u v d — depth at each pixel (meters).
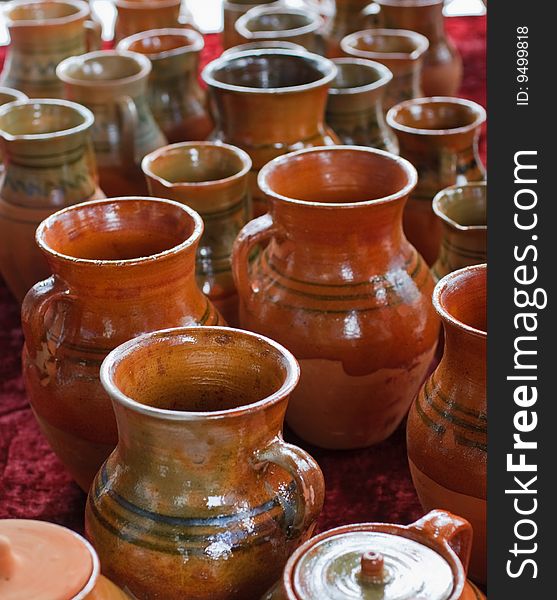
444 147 2.03
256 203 2.01
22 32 2.70
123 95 2.34
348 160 1.74
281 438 1.24
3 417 1.92
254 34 2.68
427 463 1.38
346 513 1.65
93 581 1.04
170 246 1.56
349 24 3.07
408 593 1.03
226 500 1.20
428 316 1.67
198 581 1.20
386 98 2.56
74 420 1.50
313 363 1.64
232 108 2.00
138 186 2.40
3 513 1.66
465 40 3.74
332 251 1.61
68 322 1.49
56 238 1.52
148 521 1.20
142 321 1.47
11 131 2.11
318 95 2.00
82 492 1.70
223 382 1.29
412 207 2.08
